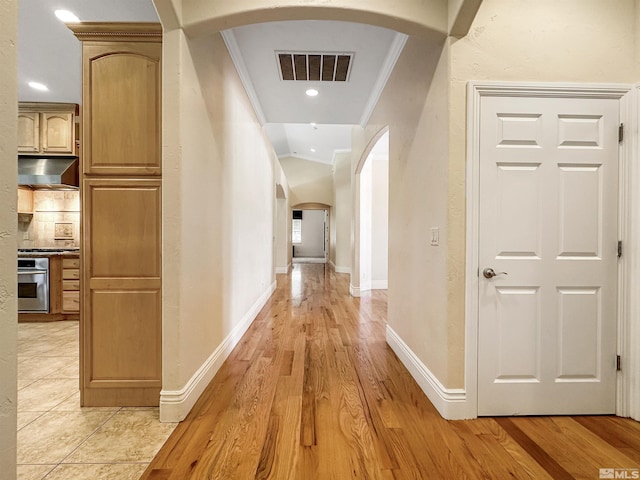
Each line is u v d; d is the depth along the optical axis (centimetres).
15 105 80
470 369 187
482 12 188
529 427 179
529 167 189
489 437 169
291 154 1059
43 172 380
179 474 141
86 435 169
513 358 189
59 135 389
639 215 183
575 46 190
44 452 156
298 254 1636
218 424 179
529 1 190
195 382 203
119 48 193
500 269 188
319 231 1634
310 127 739
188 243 195
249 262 381
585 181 189
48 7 236
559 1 190
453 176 187
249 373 247
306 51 292
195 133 205
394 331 300
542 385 190
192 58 199
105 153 194
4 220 78
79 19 248
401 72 277
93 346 198
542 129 188
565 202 189
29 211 430
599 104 189
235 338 310
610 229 189
